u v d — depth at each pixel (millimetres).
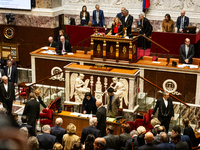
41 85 10719
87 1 13188
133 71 8320
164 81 9414
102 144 4199
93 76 8477
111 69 8461
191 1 12047
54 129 5734
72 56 10195
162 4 12406
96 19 11672
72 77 8719
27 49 12633
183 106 9312
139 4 12648
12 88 8617
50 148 5129
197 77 9055
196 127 9250
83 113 7613
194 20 12070
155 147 4383
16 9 12344
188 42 9477
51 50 10891
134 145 4809
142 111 8648
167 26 11039
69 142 5121
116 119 7234
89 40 11203
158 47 10539
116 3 12883
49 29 12234
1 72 9742
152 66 9328
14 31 12578
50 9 12117
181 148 4945
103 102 8500
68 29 11344
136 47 9742
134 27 12773
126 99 8234
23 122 5828
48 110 8094
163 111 7297
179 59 10352
